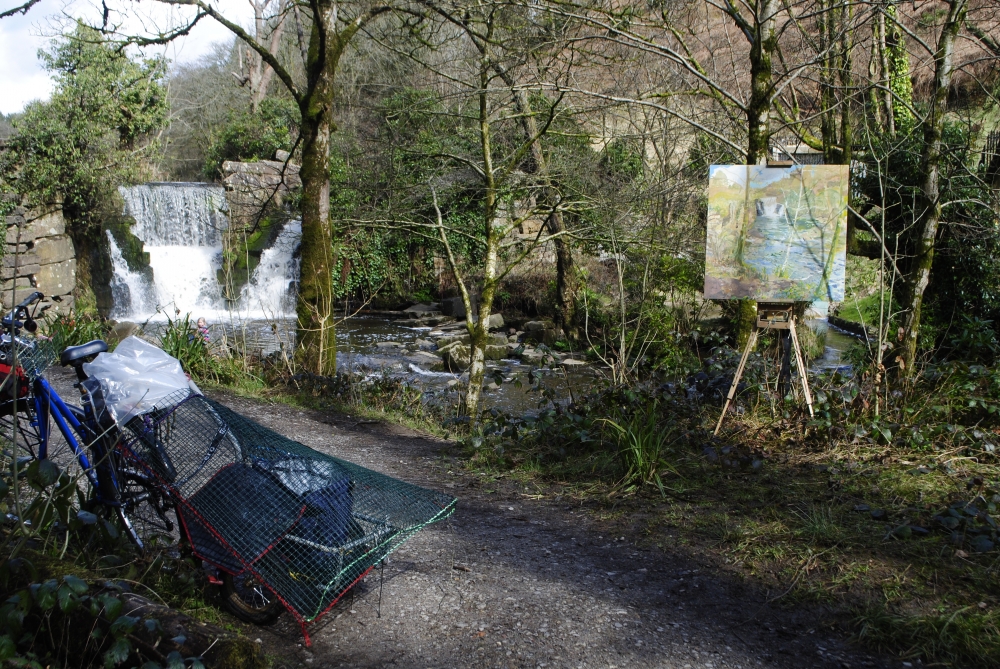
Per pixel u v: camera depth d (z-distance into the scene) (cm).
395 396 930
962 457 551
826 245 611
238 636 270
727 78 1192
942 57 726
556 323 1827
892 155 996
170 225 2164
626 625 337
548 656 310
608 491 520
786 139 1443
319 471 318
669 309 1416
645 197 1046
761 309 633
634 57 977
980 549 393
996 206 872
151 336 1104
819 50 916
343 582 308
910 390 643
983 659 309
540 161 1146
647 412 624
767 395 662
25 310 359
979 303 1017
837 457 564
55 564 298
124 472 346
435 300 2188
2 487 287
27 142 1603
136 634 266
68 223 1739
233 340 1059
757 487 510
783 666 308
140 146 1977
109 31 959
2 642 255
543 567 399
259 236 2162
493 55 898
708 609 354
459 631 328
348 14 1057
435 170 1041
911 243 993
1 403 344
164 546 369
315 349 984
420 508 330
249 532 301
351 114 1488
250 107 2769
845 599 359
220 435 324
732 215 619
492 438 664
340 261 2000
